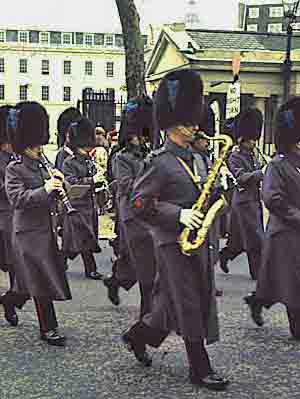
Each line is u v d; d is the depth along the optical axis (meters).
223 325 6.91
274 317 7.21
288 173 6.29
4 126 7.40
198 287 5.20
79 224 9.02
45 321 6.27
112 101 17.80
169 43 26.27
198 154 5.51
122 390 5.25
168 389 5.26
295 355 6.06
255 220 8.80
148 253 6.40
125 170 6.68
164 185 5.15
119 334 6.61
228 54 24.36
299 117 6.31
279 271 6.39
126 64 14.27
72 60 86.38
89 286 8.71
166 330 5.36
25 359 5.90
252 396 5.15
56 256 6.31
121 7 14.05
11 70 85.12
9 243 7.36
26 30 86.31
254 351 6.14
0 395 5.14
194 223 4.98
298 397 5.15
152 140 6.77
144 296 6.46
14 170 6.27
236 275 9.37
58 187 6.10
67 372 5.61
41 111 6.38
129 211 6.46
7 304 6.78
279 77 24.86
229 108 13.08
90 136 9.23
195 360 5.27
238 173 8.63
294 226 6.27
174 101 5.21
